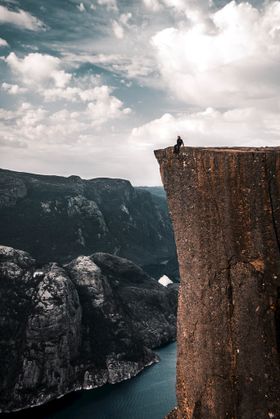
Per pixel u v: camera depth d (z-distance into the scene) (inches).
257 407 644.1
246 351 667.4
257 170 666.8
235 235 698.8
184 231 797.2
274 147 796.6
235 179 695.7
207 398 728.3
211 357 727.7
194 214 773.3
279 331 634.8
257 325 656.4
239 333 680.4
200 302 758.5
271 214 652.7
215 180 728.3
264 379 639.8
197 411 741.3
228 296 706.2
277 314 638.5
